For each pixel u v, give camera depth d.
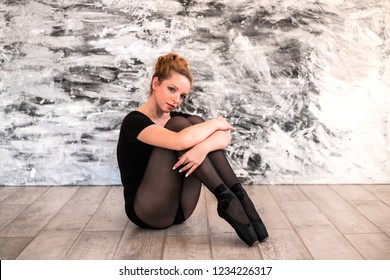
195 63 3.30
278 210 2.84
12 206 2.94
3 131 3.37
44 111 3.34
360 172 3.43
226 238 2.40
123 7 3.25
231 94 3.34
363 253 2.20
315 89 3.35
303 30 3.30
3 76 3.31
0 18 3.26
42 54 3.29
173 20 3.27
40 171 3.41
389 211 2.81
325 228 2.53
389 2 3.29
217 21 3.27
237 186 2.35
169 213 2.41
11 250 2.25
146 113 2.49
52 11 3.24
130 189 2.44
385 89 3.37
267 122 3.37
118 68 3.30
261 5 3.27
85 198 3.10
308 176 3.42
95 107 3.33
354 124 3.39
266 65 3.32
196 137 2.22
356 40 3.32
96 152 3.38
